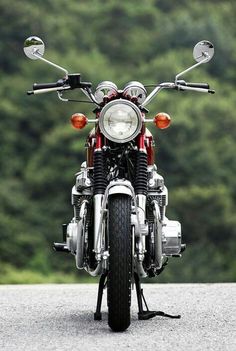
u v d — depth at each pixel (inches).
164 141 6127.0
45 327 610.9
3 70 7190.0
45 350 526.0
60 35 7824.8
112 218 565.9
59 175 5949.8
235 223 5565.9
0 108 6555.1
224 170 6264.8
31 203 5703.7
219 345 540.7
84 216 595.5
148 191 611.8
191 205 5585.6
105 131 583.2
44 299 764.6
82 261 610.5
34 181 5959.6
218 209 5561.0
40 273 4699.8
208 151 6210.6
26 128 6569.9
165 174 6107.3
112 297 564.1
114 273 561.6
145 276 623.5
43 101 6624.0
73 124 612.1
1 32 7381.9
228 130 6530.5
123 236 562.3
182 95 6879.9
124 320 570.9
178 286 852.0
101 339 557.0
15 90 6820.9
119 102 582.2
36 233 5359.3
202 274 4416.8
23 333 588.4
